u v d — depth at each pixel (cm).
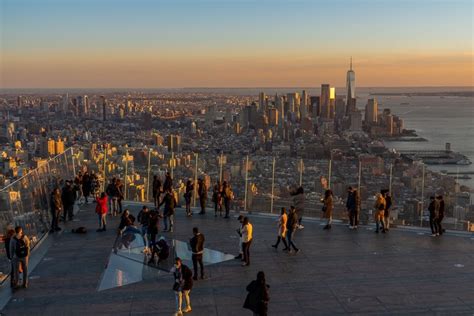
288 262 1692
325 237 1998
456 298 1391
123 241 1852
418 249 1838
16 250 1442
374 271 1605
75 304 1350
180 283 1266
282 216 1803
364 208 2203
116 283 1493
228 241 1933
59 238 1984
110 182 2542
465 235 2030
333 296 1404
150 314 1288
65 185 2284
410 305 1345
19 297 1396
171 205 2050
